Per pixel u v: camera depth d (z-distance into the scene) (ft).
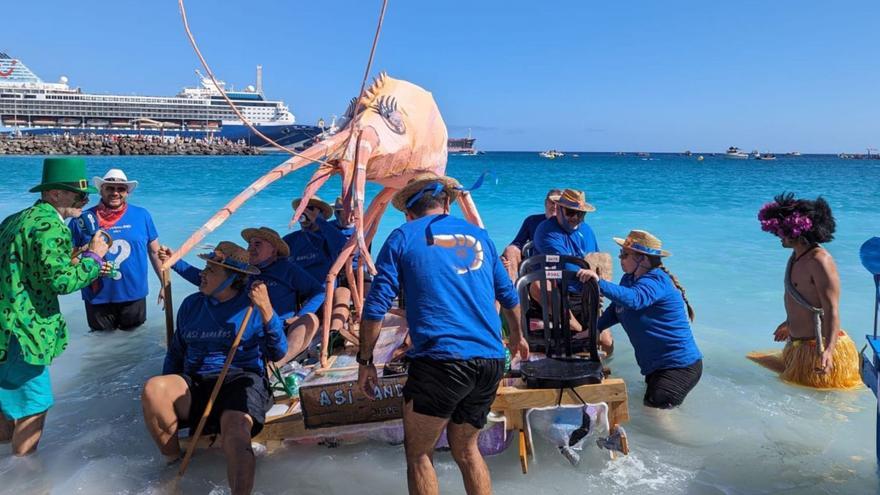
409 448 10.66
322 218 19.22
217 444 13.21
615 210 57.36
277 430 13.28
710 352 19.86
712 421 14.99
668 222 49.16
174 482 12.37
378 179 18.97
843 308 24.13
